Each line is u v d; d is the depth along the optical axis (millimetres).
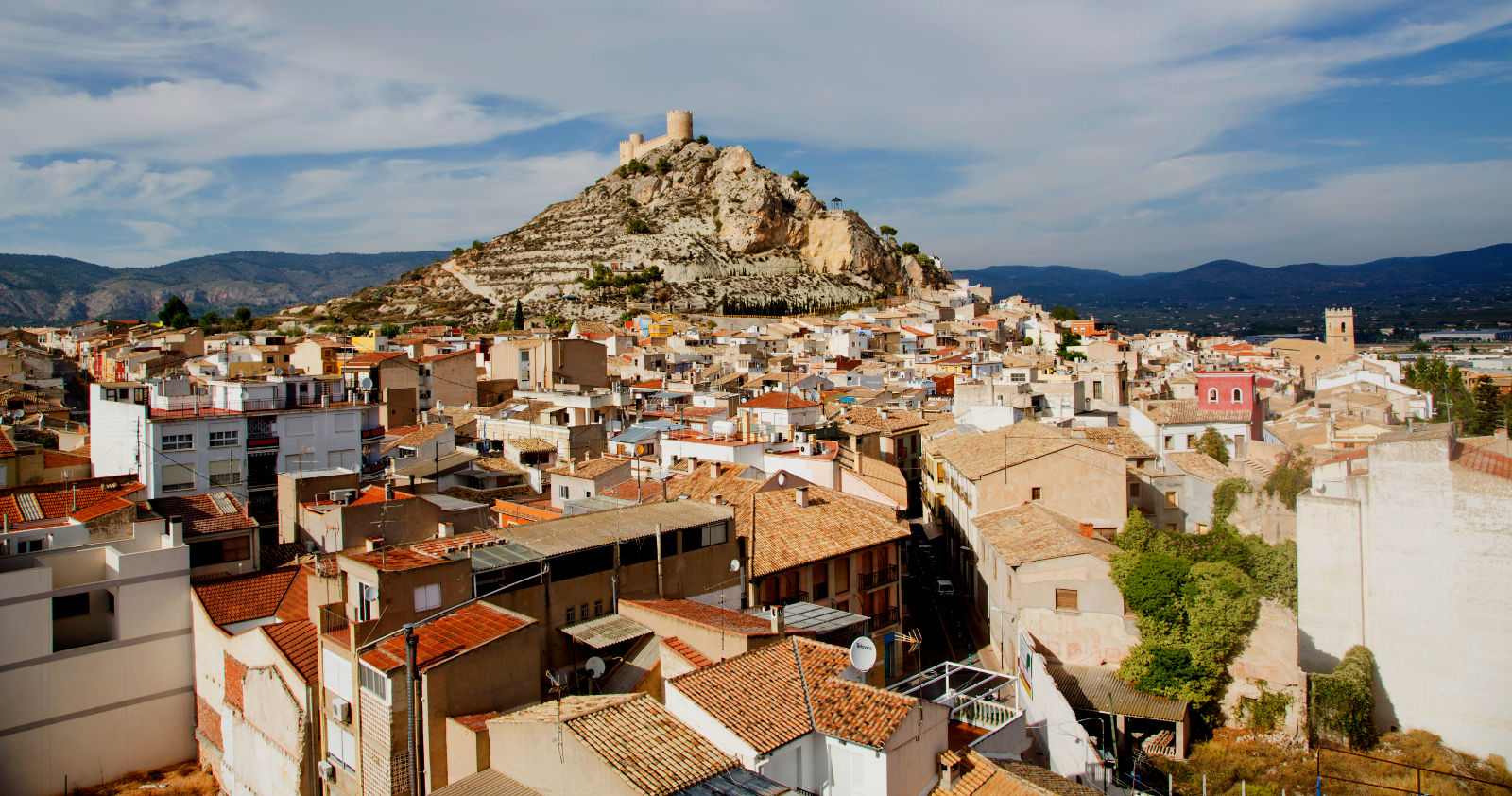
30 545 49125
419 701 33344
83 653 48500
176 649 51656
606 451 91312
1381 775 44656
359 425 76875
